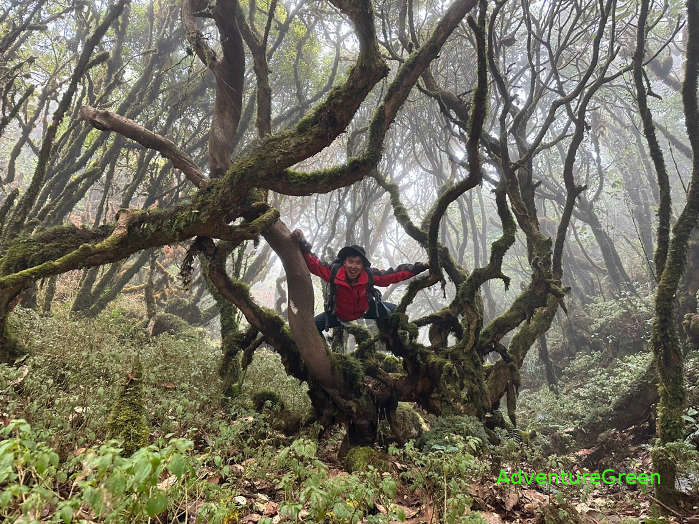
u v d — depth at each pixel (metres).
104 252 3.59
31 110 9.09
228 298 4.49
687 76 3.98
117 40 9.17
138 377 3.10
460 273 5.96
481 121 4.05
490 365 5.34
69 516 1.39
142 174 8.47
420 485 2.71
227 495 2.45
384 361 5.43
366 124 10.69
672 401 3.62
